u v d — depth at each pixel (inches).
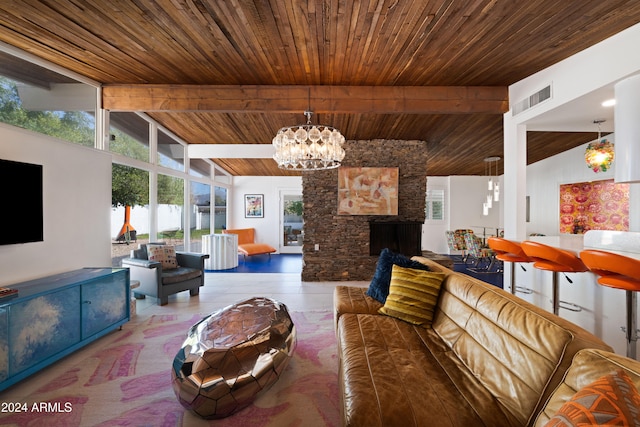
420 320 79.0
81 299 91.8
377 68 112.2
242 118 162.7
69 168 109.0
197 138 209.8
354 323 79.0
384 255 106.3
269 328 75.9
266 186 338.6
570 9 77.2
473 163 259.0
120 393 71.9
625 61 85.0
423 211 197.2
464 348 60.9
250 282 191.2
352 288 112.6
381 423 41.7
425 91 128.6
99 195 122.0
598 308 86.7
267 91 128.0
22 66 100.3
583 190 252.7
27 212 91.4
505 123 134.4
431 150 216.7
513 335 49.6
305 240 196.1
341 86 127.8
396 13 79.5
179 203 215.0
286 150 119.5
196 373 62.8
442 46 96.2
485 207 255.1
